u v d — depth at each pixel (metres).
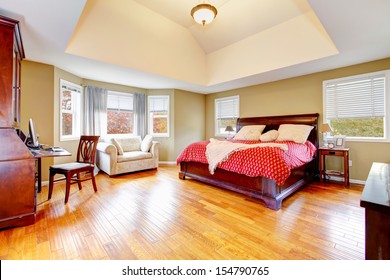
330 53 3.09
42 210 2.42
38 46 2.79
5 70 1.95
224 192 3.11
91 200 2.76
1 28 1.93
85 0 1.90
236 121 5.36
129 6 3.26
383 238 0.76
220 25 3.94
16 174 2.00
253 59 4.05
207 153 3.27
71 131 4.20
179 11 3.59
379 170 1.37
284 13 3.29
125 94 5.15
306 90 4.12
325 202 2.67
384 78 3.28
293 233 1.91
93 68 3.68
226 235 1.88
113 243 1.74
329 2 1.91
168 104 5.59
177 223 2.11
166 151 5.66
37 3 1.93
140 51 3.72
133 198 2.84
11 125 2.00
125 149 4.73
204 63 4.98
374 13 2.06
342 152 3.38
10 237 1.82
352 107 3.59
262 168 2.48
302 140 3.55
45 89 3.47
